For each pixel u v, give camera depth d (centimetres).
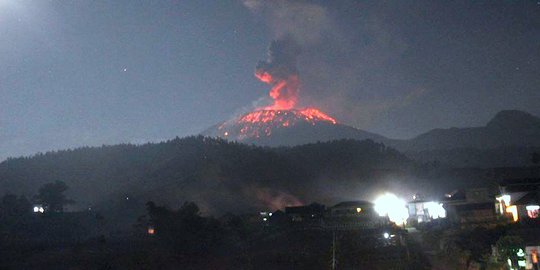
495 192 6231
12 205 8738
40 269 4347
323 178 15200
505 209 5369
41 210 9144
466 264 3388
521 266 3112
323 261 4112
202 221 5759
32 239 6550
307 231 5834
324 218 7050
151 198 12212
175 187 13325
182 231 5572
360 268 3738
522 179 5678
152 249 5425
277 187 14162
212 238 5603
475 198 6269
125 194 12988
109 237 6762
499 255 3281
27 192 14312
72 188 14575
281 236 5744
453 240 4078
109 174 15688
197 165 15338
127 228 8350
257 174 15062
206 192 13088
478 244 3759
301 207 7700
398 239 4731
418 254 3966
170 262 4734
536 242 3186
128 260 4759
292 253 4584
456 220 5559
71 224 8238
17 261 4716
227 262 4575
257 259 4494
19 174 16225
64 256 4944
